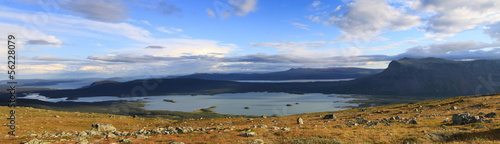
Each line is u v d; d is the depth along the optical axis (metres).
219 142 35.88
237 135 41.19
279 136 39.50
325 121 70.06
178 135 43.69
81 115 143.12
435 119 54.38
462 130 35.84
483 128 35.75
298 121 67.19
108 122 111.38
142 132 50.41
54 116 124.69
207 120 108.31
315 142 32.91
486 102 77.06
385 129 42.62
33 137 46.38
